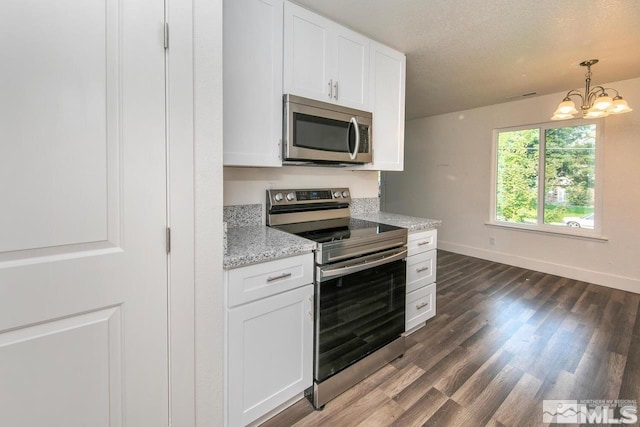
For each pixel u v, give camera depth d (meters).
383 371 1.96
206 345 1.27
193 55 1.16
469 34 2.24
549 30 2.16
